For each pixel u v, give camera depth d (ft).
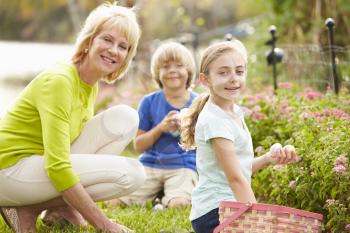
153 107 18.43
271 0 31.58
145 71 33.27
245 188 11.66
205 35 48.06
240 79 12.38
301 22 30.22
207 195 12.14
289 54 24.00
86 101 14.28
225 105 12.57
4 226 14.61
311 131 15.31
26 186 13.47
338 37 28.53
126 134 14.66
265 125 18.12
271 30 22.34
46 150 13.04
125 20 13.99
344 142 13.47
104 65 13.89
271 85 24.11
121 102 27.53
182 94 18.30
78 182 13.10
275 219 11.07
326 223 13.85
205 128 12.10
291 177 14.60
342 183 13.03
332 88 20.26
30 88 13.70
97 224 13.14
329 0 29.12
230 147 11.95
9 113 13.88
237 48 12.53
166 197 17.67
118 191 13.92
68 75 13.60
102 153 14.69
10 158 13.47
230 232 11.05
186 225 14.56
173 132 17.85
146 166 18.24
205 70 12.62
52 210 14.80
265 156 12.59
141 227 14.32
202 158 12.32
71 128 13.85
